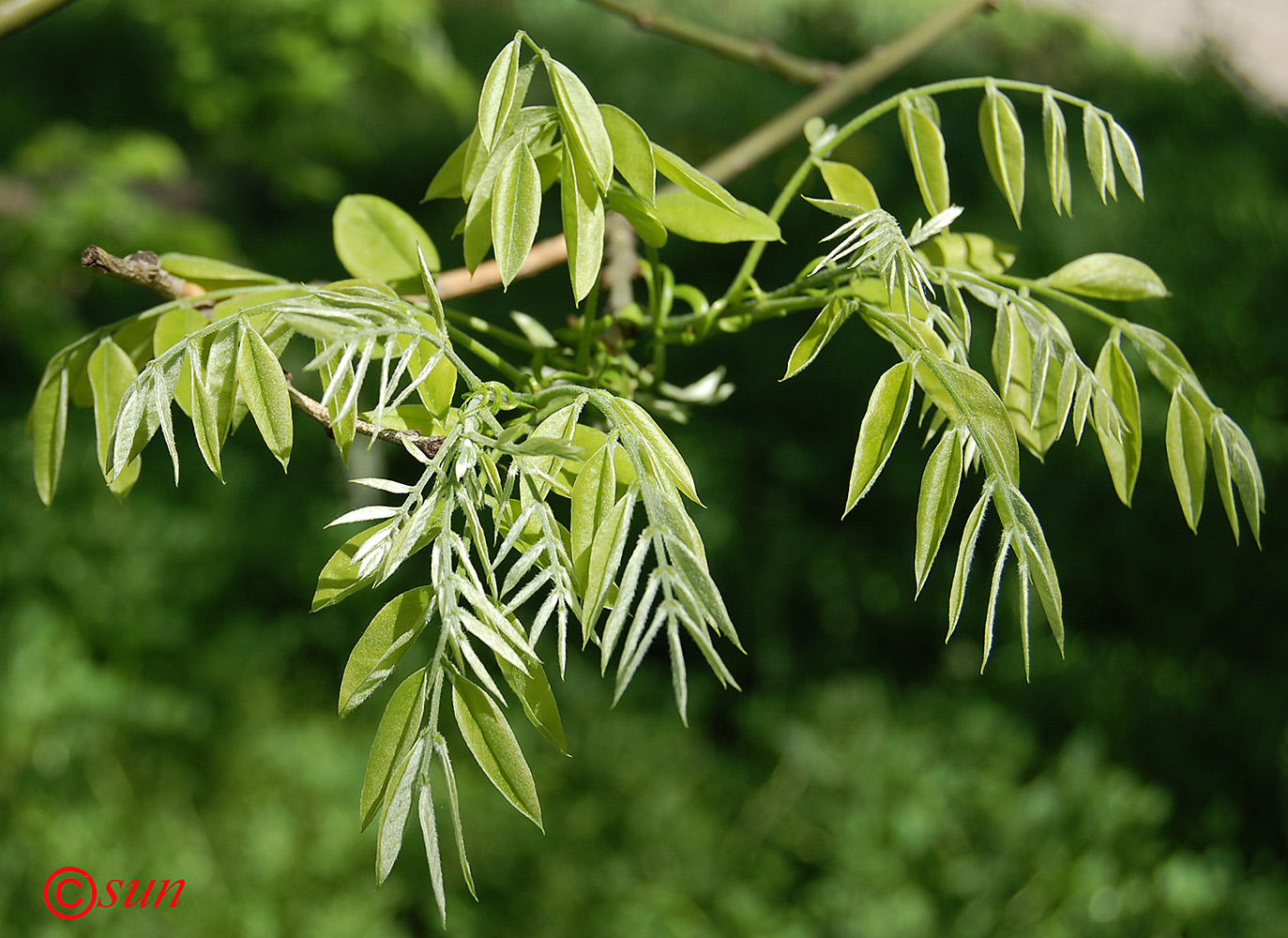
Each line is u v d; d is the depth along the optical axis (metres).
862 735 3.55
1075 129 4.74
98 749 3.28
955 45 6.68
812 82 1.53
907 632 4.16
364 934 2.87
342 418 0.56
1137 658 3.81
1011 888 3.08
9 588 3.57
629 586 0.48
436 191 0.73
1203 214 4.14
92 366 0.82
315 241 5.59
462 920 3.05
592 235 0.63
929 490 0.57
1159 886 3.11
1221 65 5.48
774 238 0.74
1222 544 3.81
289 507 4.23
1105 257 0.79
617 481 0.55
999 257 0.85
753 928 3.03
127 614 3.60
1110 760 3.48
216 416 0.58
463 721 0.52
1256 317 3.92
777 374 4.50
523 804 0.52
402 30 3.21
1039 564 0.54
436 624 3.47
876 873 3.08
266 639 3.84
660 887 3.13
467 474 0.52
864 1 8.17
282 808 3.23
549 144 0.65
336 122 3.89
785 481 4.41
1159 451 3.76
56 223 3.12
